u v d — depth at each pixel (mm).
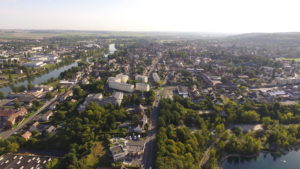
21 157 184625
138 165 181750
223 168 196625
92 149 199500
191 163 172375
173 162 169250
